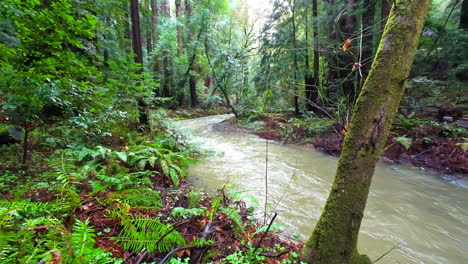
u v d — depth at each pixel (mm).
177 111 15656
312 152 6254
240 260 1575
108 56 9289
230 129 10172
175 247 1709
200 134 9219
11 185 2461
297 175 4453
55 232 1290
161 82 16531
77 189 2402
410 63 1323
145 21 16641
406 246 2324
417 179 4141
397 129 5973
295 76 9477
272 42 9602
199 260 1665
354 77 6902
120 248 1635
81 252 1147
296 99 10156
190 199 2596
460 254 2209
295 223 2699
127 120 5305
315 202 3301
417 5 1279
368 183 1379
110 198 2117
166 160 3736
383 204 3252
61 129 3771
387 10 6555
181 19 14688
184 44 15695
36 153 3449
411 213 2994
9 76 2383
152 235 1652
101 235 1765
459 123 5621
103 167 3092
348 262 1402
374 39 7180
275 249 1846
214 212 2291
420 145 5105
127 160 3629
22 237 1268
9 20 3822
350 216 1375
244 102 13539
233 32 15859
